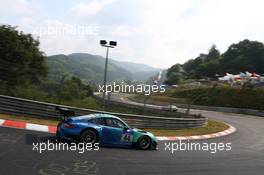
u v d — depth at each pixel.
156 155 13.42
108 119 13.41
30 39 42.75
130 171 9.92
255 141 25.17
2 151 9.98
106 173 9.30
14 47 38.69
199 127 30.73
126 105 48.16
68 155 10.73
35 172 8.40
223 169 12.39
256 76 91.62
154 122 23.59
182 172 10.90
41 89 37.44
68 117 13.69
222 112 62.62
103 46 21.88
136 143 14.17
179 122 26.44
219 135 26.62
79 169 9.30
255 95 71.62
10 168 8.41
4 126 14.36
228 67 145.88
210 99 78.06
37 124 16.55
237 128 35.22
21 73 36.44
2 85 29.28
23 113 18.36
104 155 11.59
